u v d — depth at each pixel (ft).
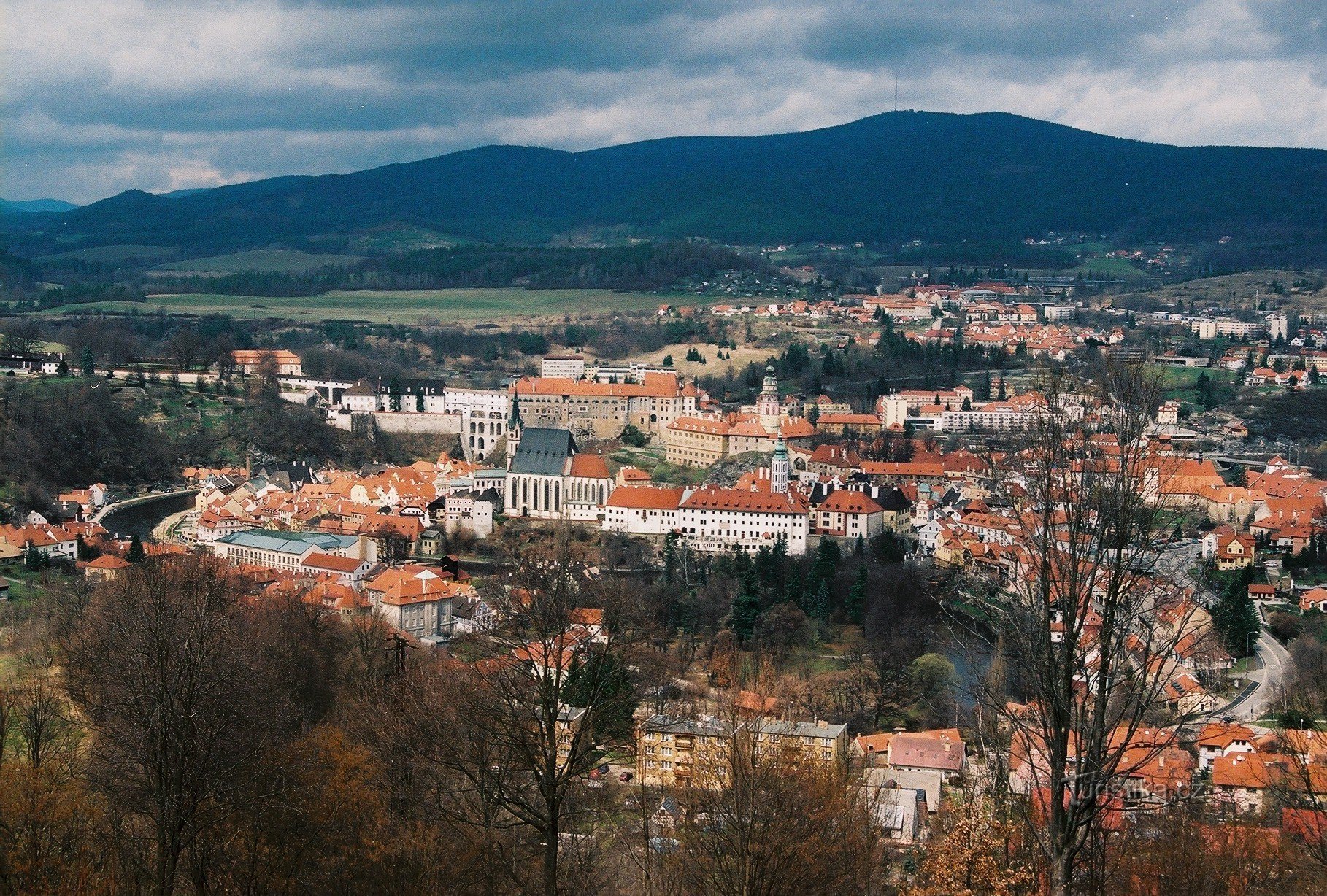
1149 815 347.77
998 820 333.42
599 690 359.46
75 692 582.76
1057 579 256.52
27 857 376.27
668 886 408.26
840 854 404.77
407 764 448.65
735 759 387.96
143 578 615.16
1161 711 355.15
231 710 417.08
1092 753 249.96
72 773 457.27
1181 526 262.06
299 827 414.00
